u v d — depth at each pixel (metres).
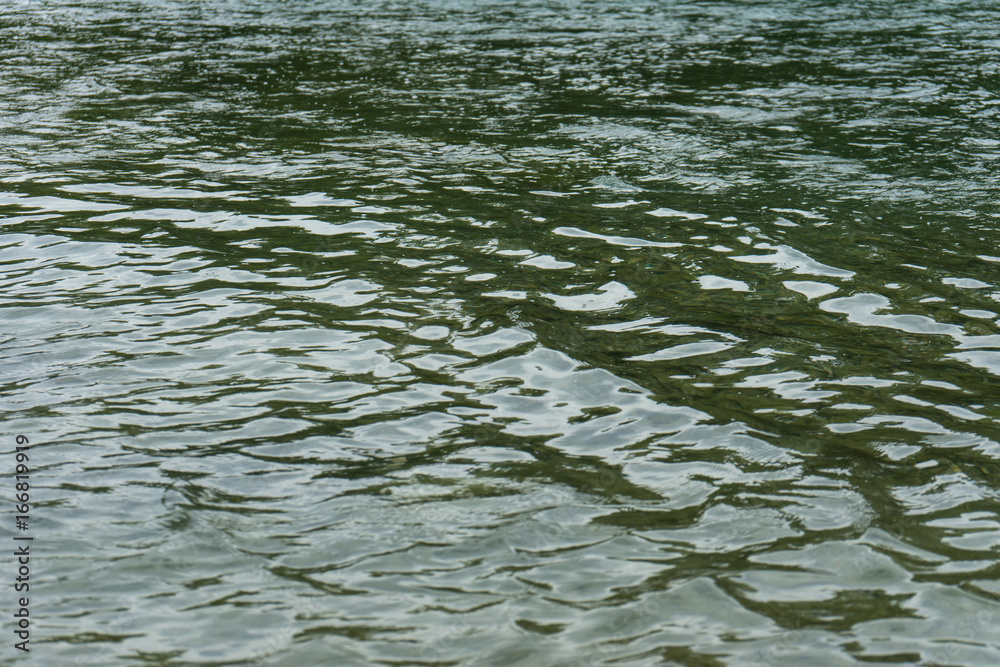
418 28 14.43
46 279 6.23
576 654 3.20
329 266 6.50
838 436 4.52
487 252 6.78
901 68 12.16
